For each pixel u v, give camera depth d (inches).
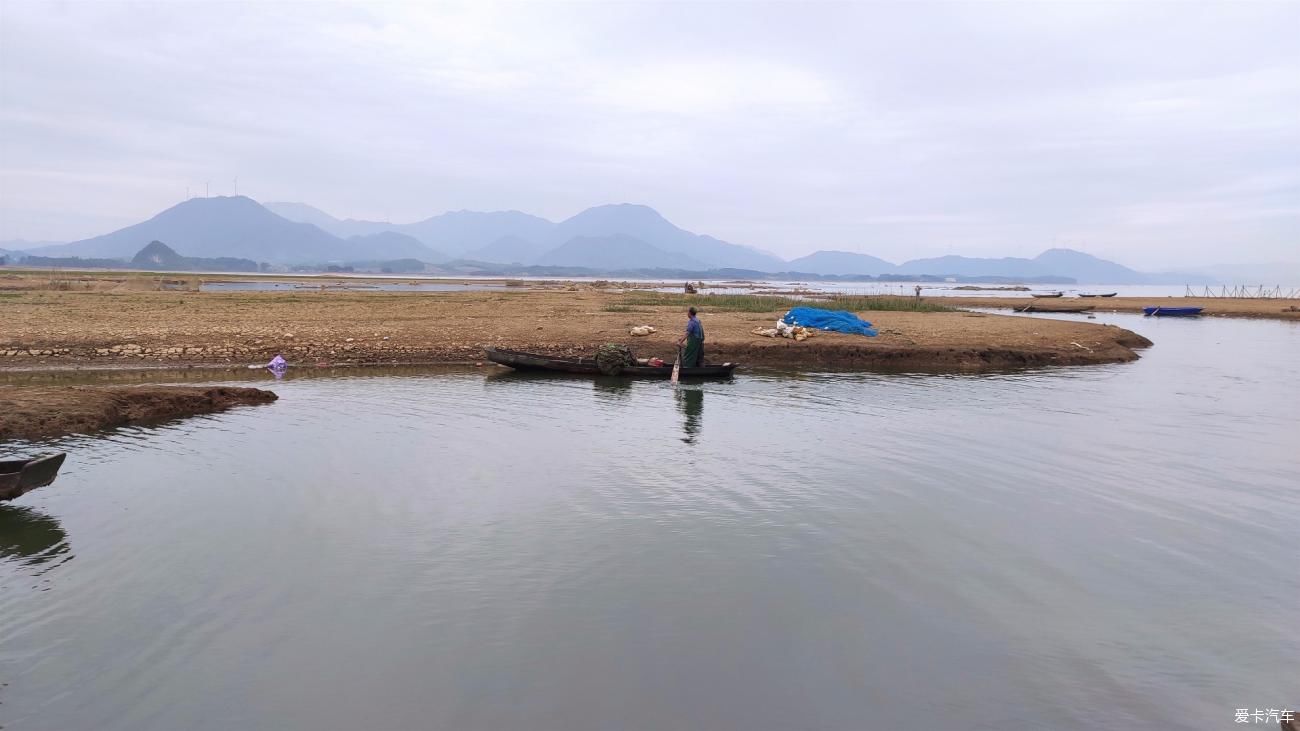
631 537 427.2
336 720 257.0
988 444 661.9
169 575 373.1
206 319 1398.9
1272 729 260.1
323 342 1198.9
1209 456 627.8
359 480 533.3
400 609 337.1
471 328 1381.6
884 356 1254.3
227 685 278.2
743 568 385.7
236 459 586.9
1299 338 1806.1
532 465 577.9
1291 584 378.6
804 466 582.2
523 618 329.7
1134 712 269.3
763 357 1252.5
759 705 268.4
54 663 293.0
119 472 549.0
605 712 262.7
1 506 474.9
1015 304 3075.8
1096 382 1045.2
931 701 273.1
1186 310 2586.1
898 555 406.9
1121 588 371.2
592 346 1259.2
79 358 1051.3
